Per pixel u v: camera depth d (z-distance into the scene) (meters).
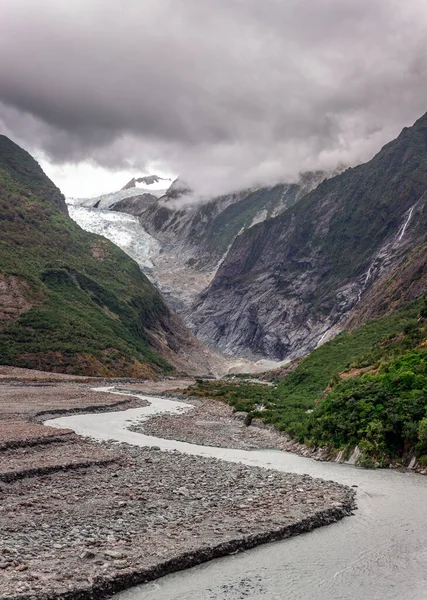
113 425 56.09
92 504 23.91
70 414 65.25
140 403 83.31
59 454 34.88
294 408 62.22
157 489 26.97
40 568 16.67
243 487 28.23
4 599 14.45
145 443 44.75
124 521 21.72
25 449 36.00
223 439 48.72
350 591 17.11
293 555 19.86
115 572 16.89
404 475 33.09
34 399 76.88
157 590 16.75
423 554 20.16
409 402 37.62
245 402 76.00
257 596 16.61
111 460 32.97
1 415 56.34
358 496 27.97
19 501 23.94
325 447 39.84
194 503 24.83
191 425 58.06
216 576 17.89
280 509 24.27
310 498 26.30
